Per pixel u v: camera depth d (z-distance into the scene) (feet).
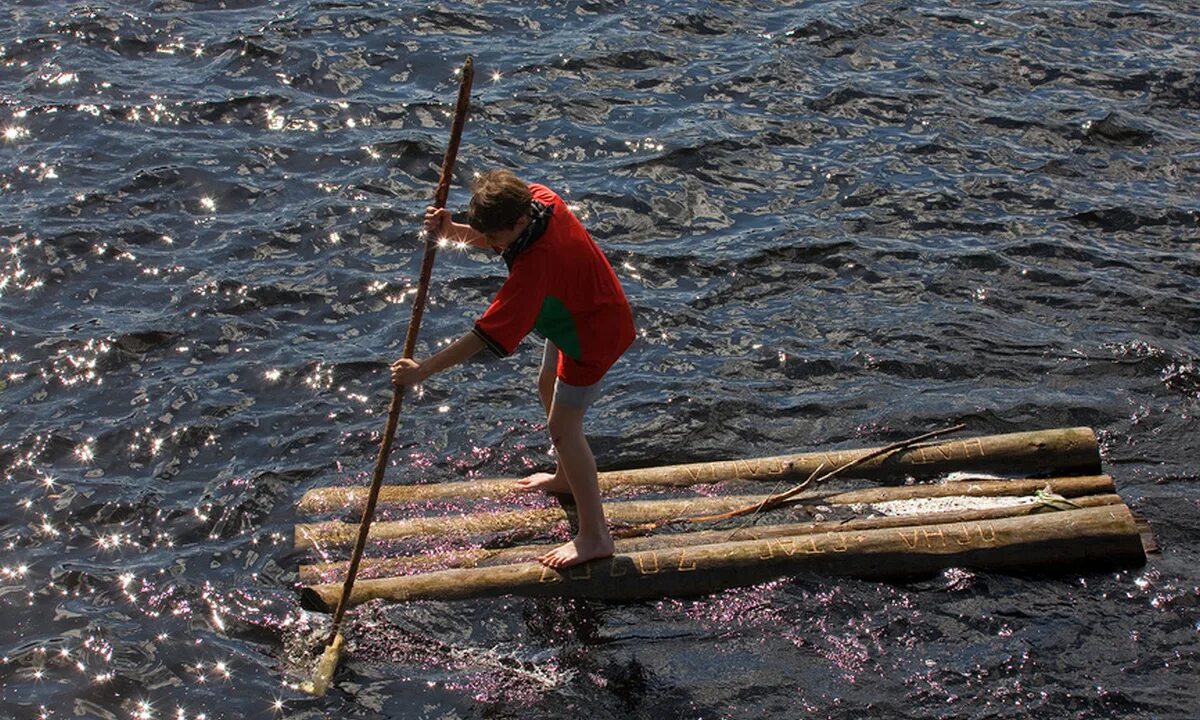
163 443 43.21
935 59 69.87
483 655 35.32
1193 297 52.24
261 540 39.29
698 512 40.22
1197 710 33.47
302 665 34.88
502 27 71.15
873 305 51.90
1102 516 38.60
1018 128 64.18
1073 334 50.08
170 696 33.68
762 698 34.06
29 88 63.62
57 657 34.60
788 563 37.81
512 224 33.27
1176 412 45.75
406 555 38.52
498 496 40.96
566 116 63.93
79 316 49.32
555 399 36.37
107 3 71.20
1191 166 61.62
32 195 56.18
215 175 58.18
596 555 37.47
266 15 70.95
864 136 63.31
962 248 55.26
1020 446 42.19
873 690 34.24
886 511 40.04
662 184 59.21
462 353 34.27
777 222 56.90
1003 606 36.86
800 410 46.01
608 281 35.32
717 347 49.42
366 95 64.64
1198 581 37.65
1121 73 69.00
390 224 55.72
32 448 42.57
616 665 35.12
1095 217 57.62
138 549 38.78
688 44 70.44
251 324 49.47
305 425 44.50
